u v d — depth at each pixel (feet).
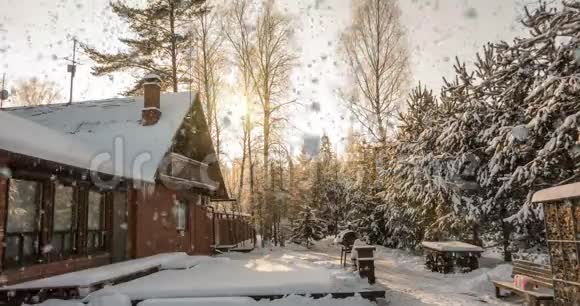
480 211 42.06
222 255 61.98
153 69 81.05
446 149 44.93
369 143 80.33
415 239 60.75
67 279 27.02
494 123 40.22
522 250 40.86
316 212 83.97
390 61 85.25
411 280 37.37
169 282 28.55
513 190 38.63
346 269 36.42
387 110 83.05
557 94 30.25
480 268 41.39
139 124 48.67
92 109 53.78
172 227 50.37
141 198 41.98
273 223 82.99
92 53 79.00
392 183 61.16
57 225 31.40
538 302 22.89
